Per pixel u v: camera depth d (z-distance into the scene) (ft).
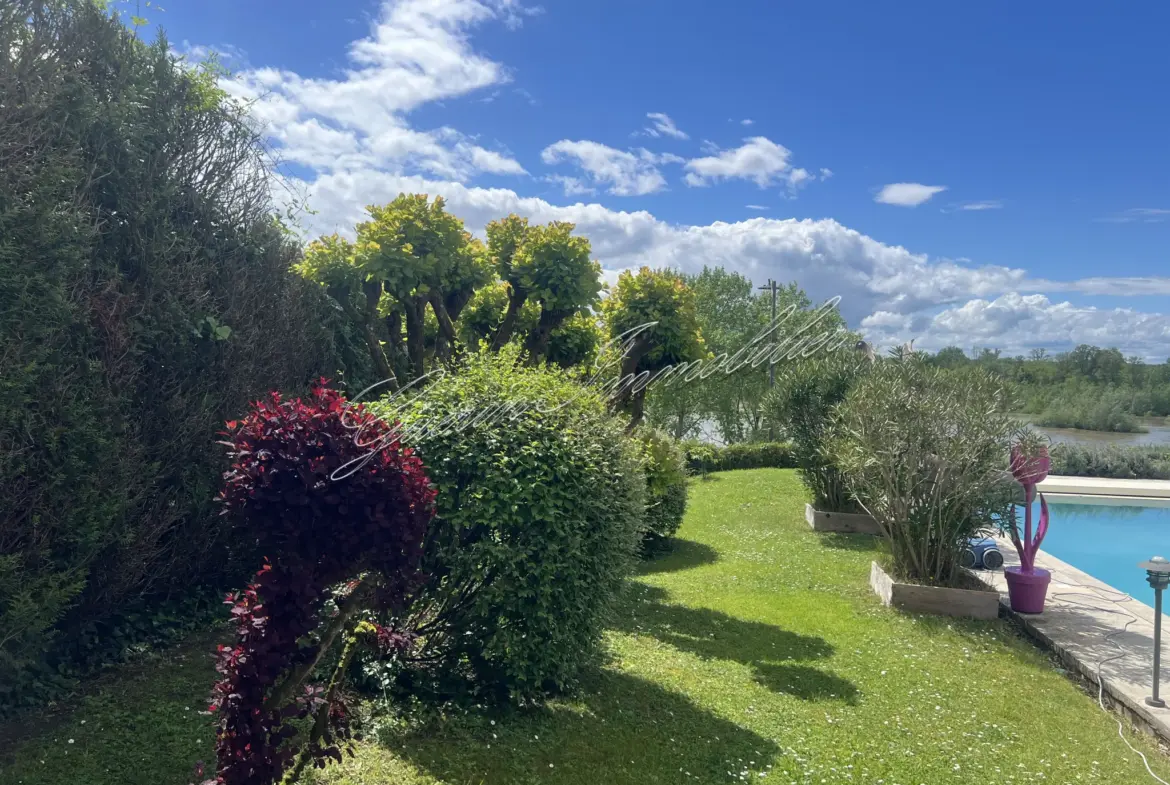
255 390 18.62
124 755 11.47
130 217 15.26
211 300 17.39
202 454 16.92
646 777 12.04
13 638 12.35
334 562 8.77
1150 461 56.59
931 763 13.43
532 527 13.55
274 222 20.06
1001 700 16.79
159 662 15.37
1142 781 13.24
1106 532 45.50
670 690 15.88
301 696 9.23
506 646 13.52
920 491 24.48
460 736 12.64
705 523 38.96
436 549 13.76
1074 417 83.20
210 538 17.47
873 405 25.26
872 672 18.03
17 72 12.40
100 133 14.52
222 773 8.15
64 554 13.46
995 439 23.66
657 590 25.35
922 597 23.66
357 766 11.34
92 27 14.56
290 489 8.44
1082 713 16.43
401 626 13.88
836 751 13.64
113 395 14.34
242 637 8.39
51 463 12.78
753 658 18.71
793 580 27.40
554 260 24.75
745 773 12.46
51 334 12.62
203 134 17.62
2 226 11.46
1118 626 21.90
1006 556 31.68
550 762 12.16
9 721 12.43
